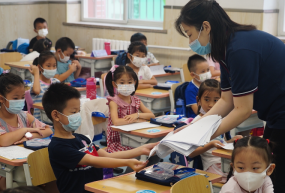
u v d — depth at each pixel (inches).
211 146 83.3
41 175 76.2
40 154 76.2
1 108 94.4
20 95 92.8
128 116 110.7
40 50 213.0
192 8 64.3
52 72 141.9
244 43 60.7
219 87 94.1
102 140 156.1
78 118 75.0
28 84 156.9
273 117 65.7
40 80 139.3
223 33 62.4
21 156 81.4
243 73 60.5
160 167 71.9
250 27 63.2
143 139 100.8
